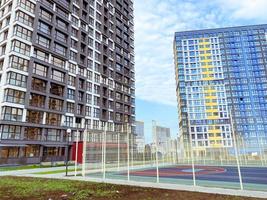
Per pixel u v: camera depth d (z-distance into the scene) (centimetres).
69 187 1271
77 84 5338
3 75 3897
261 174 2192
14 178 1758
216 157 3838
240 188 1244
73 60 5338
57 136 4631
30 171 2548
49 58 4647
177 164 3828
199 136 10612
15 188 1247
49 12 4800
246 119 11106
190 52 12262
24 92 4028
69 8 5356
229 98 11444
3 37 4281
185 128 11038
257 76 11675
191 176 1986
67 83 4994
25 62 4122
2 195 1054
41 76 4347
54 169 2856
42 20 4528
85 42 5875
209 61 12031
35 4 4450
